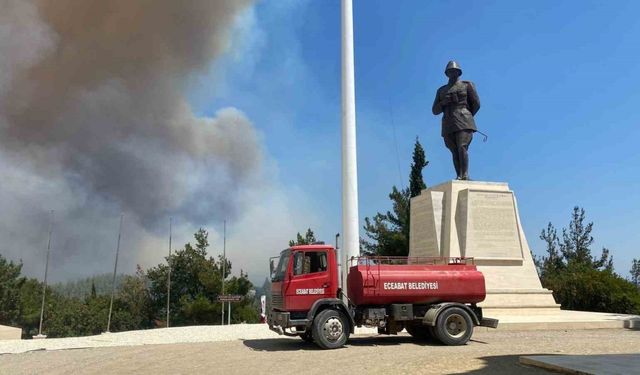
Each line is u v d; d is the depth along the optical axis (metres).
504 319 21.36
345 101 24.59
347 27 25.34
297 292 14.95
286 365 11.79
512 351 13.68
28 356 14.12
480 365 11.03
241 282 54.78
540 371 9.98
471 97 26.84
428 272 16.17
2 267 62.12
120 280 63.31
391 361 11.98
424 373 10.30
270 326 15.99
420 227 26.77
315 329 14.68
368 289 15.67
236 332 21.02
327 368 11.23
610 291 31.20
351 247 23.03
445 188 25.88
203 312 51.44
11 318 62.66
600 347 14.35
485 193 25.06
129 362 12.67
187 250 56.62
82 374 11.07
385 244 41.94
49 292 73.31
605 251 49.22
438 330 15.38
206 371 11.20
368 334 19.12
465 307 15.76
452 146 26.86
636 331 19.23
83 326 62.34
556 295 33.75
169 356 13.66
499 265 24.50
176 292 56.28
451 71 26.83
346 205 23.56
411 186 43.69
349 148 24.06
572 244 51.25
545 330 19.81
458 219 25.05
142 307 58.75
